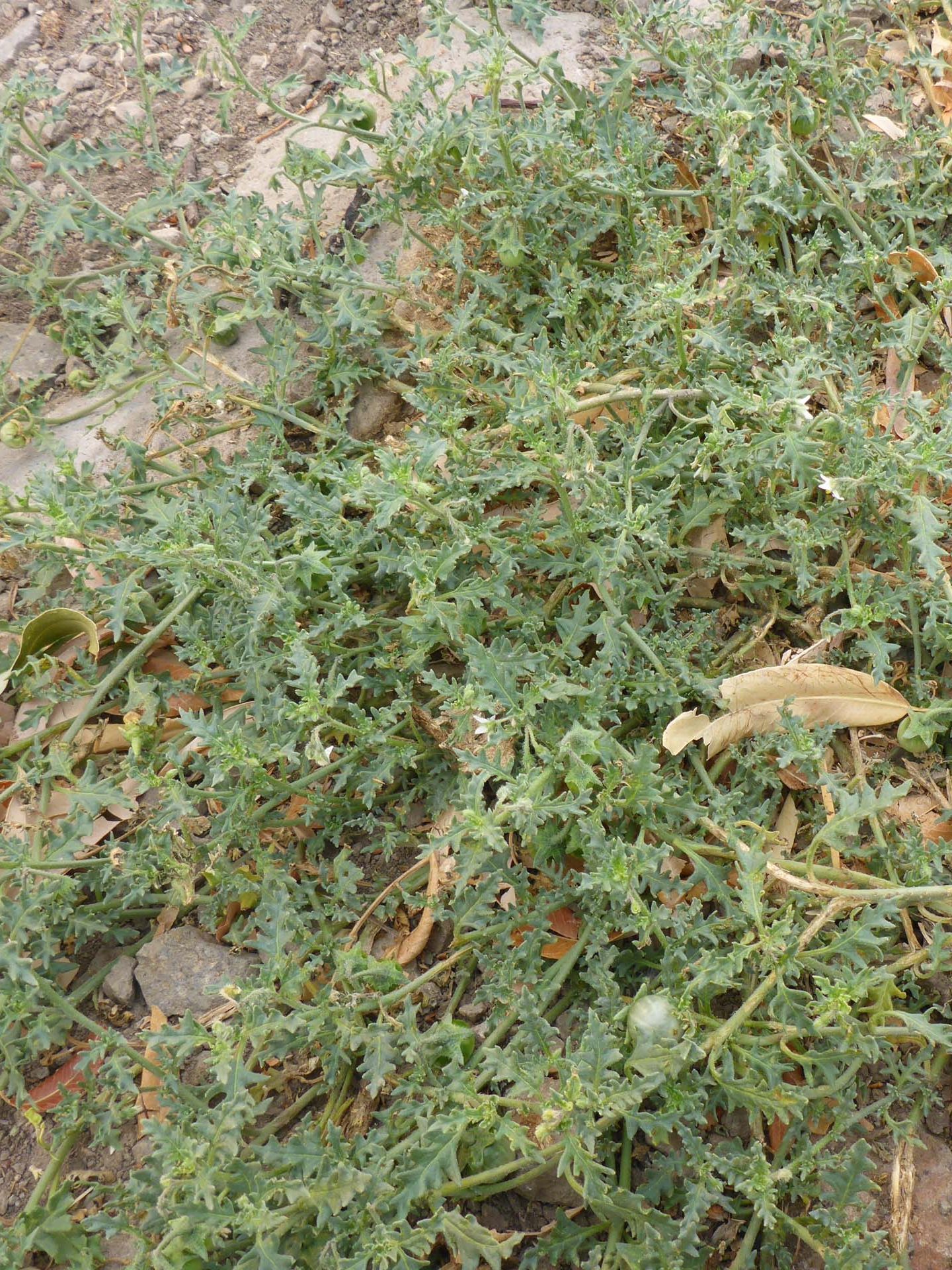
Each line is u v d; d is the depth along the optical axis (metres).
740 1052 0.44
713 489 0.54
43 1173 0.47
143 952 0.51
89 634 0.55
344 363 0.61
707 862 0.48
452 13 0.74
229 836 0.49
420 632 0.51
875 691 0.51
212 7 0.79
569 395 0.52
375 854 0.54
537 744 0.47
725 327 0.54
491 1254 0.42
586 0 0.73
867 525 0.54
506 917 0.48
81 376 0.62
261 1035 0.44
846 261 0.58
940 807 0.51
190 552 0.50
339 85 0.75
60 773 0.51
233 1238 0.44
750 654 0.55
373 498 0.52
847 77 0.64
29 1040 0.47
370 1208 0.42
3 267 0.67
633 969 0.49
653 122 0.66
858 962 0.44
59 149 0.63
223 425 0.60
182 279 0.60
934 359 0.59
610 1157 0.46
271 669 0.53
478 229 0.62
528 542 0.53
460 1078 0.44
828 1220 0.43
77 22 0.79
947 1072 0.47
